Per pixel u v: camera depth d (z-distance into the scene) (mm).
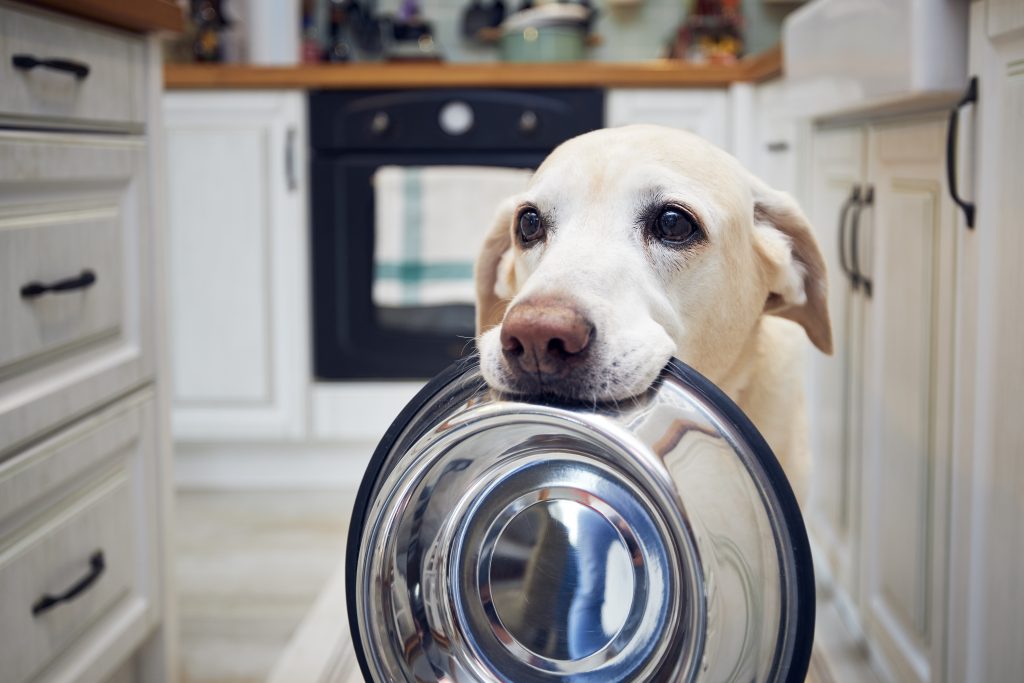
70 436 1238
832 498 1960
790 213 1206
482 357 923
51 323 1202
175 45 2928
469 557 930
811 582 828
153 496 1495
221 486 2861
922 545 1412
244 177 2713
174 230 2736
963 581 1166
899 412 1525
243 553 2314
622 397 879
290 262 2732
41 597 1188
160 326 1510
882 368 1617
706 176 1100
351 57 3338
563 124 2705
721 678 790
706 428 856
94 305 1314
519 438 933
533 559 907
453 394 939
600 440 819
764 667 814
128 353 1410
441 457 895
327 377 2785
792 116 2035
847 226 1823
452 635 919
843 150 1862
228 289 2748
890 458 1574
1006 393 1052
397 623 906
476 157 2725
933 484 1354
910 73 1229
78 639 1279
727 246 1101
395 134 2701
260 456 2857
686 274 1067
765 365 1277
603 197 1066
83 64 1265
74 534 1265
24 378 1154
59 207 1229
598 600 885
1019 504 1021
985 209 1103
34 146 1152
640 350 898
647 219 1064
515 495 926
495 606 917
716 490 817
